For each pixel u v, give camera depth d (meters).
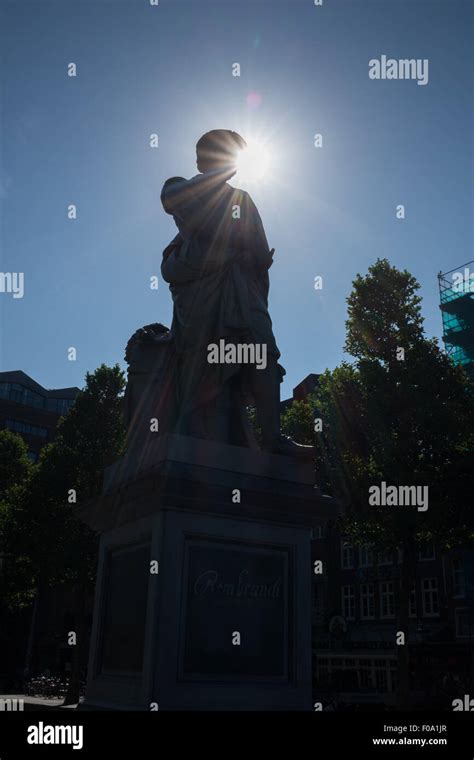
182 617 5.66
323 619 50.44
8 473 46.72
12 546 31.84
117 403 34.00
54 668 55.69
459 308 47.09
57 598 59.03
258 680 5.84
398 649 24.52
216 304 7.54
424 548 27.03
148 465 6.38
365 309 30.23
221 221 7.89
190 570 5.85
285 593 6.27
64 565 30.45
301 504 6.50
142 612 5.89
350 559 50.34
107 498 6.69
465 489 25.39
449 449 26.33
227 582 5.99
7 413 67.12
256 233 8.02
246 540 6.17
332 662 44.72
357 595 48.88
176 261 7.80
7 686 39.66
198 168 8.70
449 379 28.11
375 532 26.91
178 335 7.70
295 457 6.88
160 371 7.91
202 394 7.30
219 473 6.19
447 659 37.78
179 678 5.47
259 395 7.30
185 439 6.24
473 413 27.27
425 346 28.56
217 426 7.41
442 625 42.19
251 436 7.49
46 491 31.70
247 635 5.93
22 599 38.84
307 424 30.22
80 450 32.56
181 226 8.19
